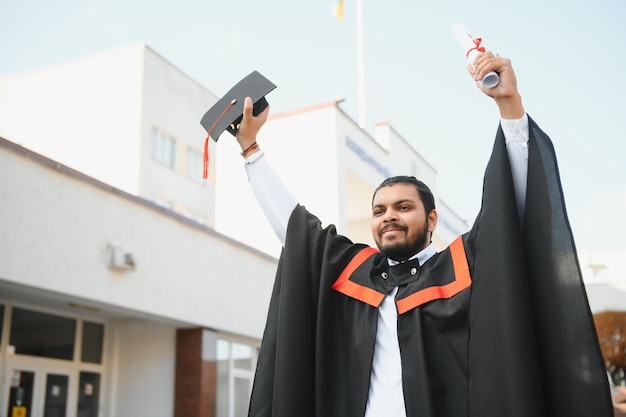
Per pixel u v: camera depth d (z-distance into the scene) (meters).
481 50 2.52
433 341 2.64
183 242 11.96
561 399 2.37
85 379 12.34
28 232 8.88
